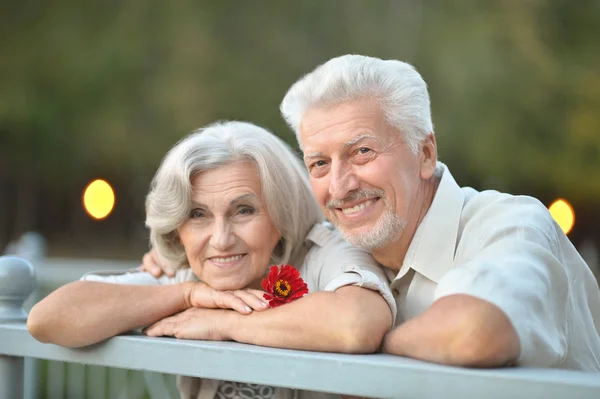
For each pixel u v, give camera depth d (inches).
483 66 509.7
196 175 69.1
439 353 49.1
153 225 70.9
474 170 529.3
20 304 72.7
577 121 515.2
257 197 69.4
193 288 67.1
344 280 60.1
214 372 55.9
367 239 65.8
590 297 67.3
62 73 578.6
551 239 60.4
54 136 602.9
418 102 66.6
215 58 558.6
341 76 64.1
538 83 512.1
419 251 67.1
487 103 512.7
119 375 150.6
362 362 48.6
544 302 52.3
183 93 553.0
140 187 676.1
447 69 510.9
